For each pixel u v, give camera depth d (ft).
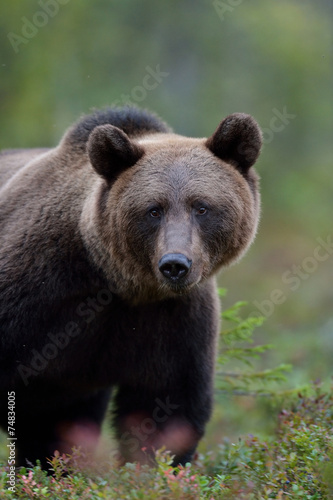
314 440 31.35
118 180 34.50
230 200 33.88
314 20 168.14
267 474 29.58
